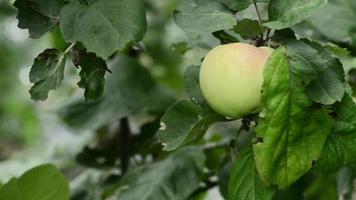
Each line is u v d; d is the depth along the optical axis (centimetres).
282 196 97
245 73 75
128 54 117
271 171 76
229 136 109
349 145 79
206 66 77
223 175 100
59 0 77
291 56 75
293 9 77
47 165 86
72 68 154
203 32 79
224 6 80
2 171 136
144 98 113
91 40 73
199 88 82
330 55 77
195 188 101
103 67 77
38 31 77
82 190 115
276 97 74
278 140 75
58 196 88
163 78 149
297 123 75
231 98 75
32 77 76
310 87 75
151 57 141
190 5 80
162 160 105
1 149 235
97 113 114
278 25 76
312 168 79
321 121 76
